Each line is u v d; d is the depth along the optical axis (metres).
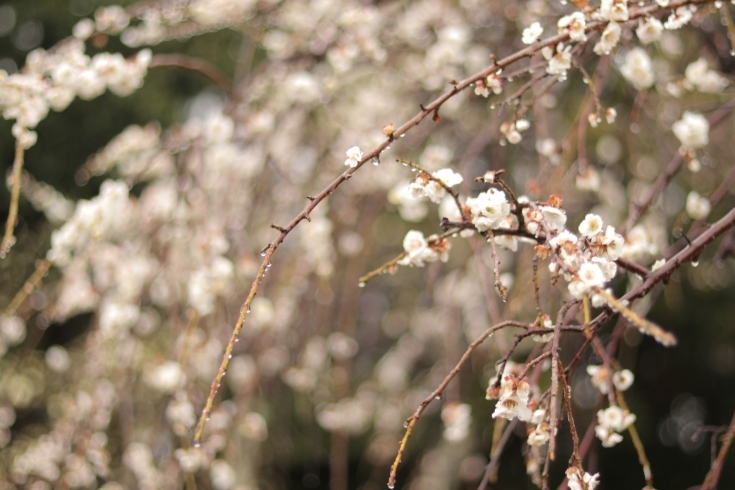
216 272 1.33
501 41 1.66
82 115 2.40
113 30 1.39
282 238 1.04
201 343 1.43
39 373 2.07
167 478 1.50
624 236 1.22
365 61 1.65
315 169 1.84
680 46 1.66
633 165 2.02
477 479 2.48
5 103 1.24
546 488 1.04
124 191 1.34
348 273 1.84
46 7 2.36
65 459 1.46
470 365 2.30
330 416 1.72
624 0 1.12
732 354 2.62
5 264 2.14
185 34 1.49
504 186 1.03
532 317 1.99
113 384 1.60
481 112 2.00
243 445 1.95
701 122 1.24
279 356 1.90
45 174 2.41
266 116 1.48
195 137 1.42
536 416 1.05
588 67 1.78
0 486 1.50
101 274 1.54
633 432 1.12
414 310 2.37
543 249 1.01
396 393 2.37
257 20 1.59
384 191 1.78
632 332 1.61
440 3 1.69
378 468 2.46
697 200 1.31
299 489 3.15
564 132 2.10
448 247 1.09
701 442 2.69
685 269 2.24
